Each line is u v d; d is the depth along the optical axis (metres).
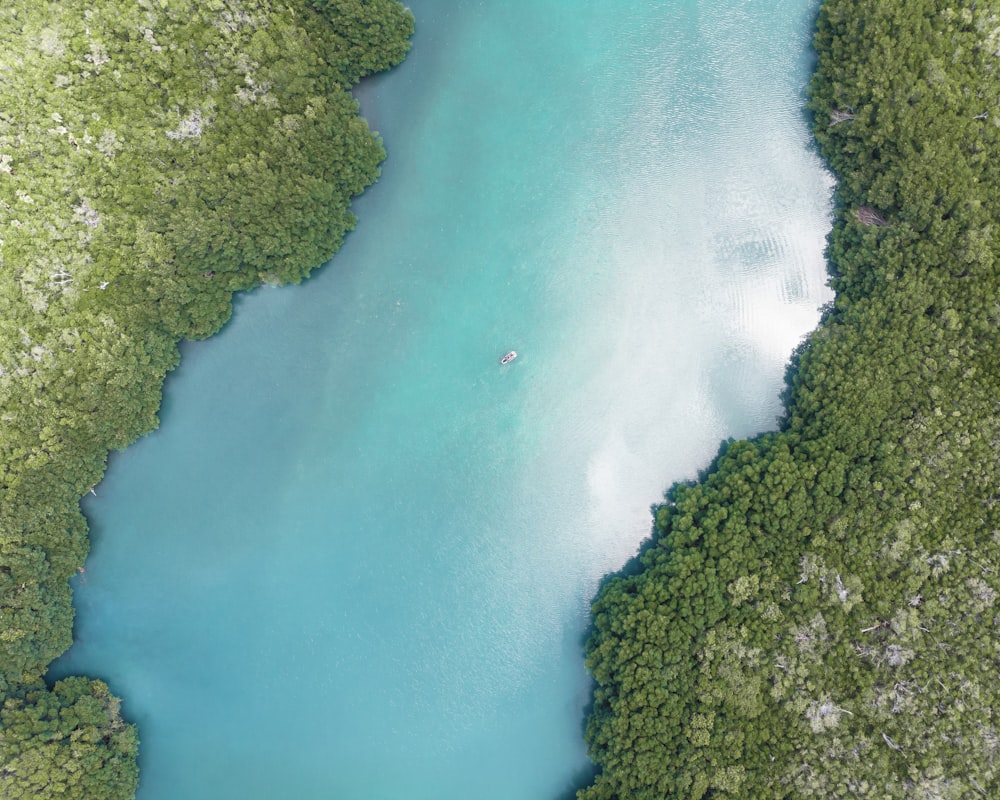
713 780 65.69
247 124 73.38
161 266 72.88
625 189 79.12
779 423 76.00
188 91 73.12
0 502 70.88
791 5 80.38
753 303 77.50
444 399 77.81
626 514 75.94
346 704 75.50
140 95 73.19
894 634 67.75
